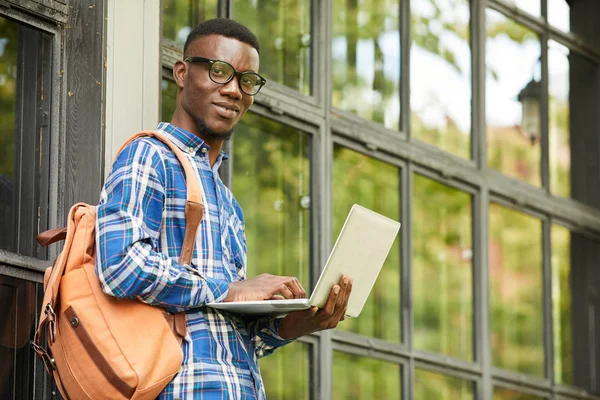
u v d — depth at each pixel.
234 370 3.89
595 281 7.88
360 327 6.20
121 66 4.96
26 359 4.54
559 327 7.58
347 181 6.27
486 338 6.91
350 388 6.06
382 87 6.56
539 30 7.78
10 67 4.69
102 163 4.80
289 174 5.95
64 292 3.79
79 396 3.78
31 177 4.67
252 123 5.80
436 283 6.71
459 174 6.93
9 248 4.56
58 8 4.82
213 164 4.23
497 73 7.38
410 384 6.37
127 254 3.70
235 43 4.18
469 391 6.79
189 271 3.82
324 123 6.13
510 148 7.41
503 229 7.27
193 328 3.88
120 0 5.00
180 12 5.50
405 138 6.63
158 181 3.88
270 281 3.96
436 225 6.78
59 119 4.75
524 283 7.35
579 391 7.57
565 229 7.79
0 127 4.64
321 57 6.19
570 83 8.03
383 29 6.63
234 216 4.25
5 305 4.49
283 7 6.08
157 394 3.75
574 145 7.98
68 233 3.84
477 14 7.26
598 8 8.36
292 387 5.77
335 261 3.86
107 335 3.74
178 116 4.23
